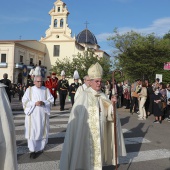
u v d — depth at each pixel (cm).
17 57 4506
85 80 741
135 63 2969
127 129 996
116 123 496
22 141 743
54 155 620
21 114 1296
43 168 530
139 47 2992
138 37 3547
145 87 1305
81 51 5306
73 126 458
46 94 654
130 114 1473
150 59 2939
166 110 1325
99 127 457
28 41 4816
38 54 5178
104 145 492
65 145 454
